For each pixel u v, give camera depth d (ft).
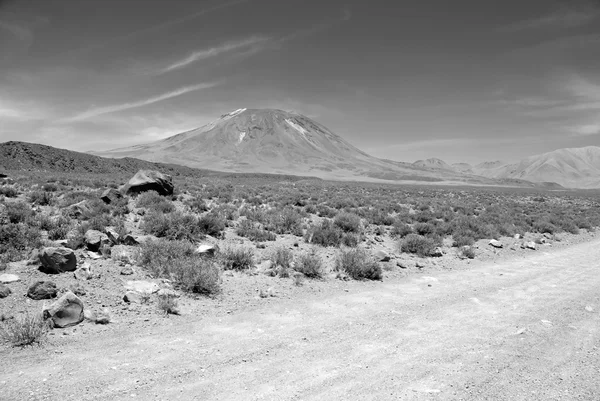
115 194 62.95
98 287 27.76
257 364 18.74
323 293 32.24
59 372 16.97
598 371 18.66
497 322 25.71
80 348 19.54
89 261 32.50
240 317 25.66
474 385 17.07
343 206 91.66
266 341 21.70
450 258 48.91
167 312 25.50
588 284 36.76
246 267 37.60
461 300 30.94
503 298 31.71
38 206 54.65
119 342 20.57
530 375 18.13
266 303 28.81
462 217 81.00
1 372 16.69
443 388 16.76
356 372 18.16
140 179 76.54
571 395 16.38
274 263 39.06
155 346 20.30
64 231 38.70
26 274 28.12
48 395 15.08
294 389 16.44
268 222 57.41
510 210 116.06
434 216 86.84
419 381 17.38
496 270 43.11
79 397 15.06
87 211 49.70
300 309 27.81
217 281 32.48
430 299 31.17
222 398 15.53
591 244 65.62
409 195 181.06
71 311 22.44
